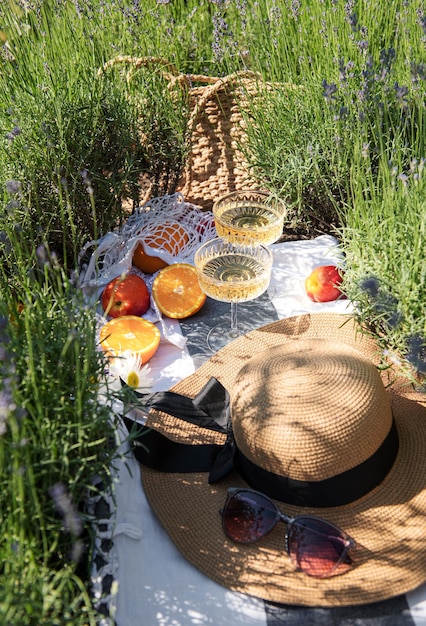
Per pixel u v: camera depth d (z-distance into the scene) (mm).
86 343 1496
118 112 2328
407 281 1683
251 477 1522
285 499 1488
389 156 2273
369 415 1453
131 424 1705
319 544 1397
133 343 1938
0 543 1223
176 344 2008
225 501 1524
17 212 2014
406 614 1331
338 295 2107
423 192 1844
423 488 1476
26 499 1256
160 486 1574
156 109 2498
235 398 1579
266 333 1940
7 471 1247
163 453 1636
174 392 1798
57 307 1717
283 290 2197
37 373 1432
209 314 2148
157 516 1510
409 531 1409
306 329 1933
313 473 1431
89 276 2141
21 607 1099
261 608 1360
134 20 2756
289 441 1435
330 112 2354
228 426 1631
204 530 1480
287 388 1498
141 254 2260
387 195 1882
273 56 2641
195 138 2514
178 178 2578
